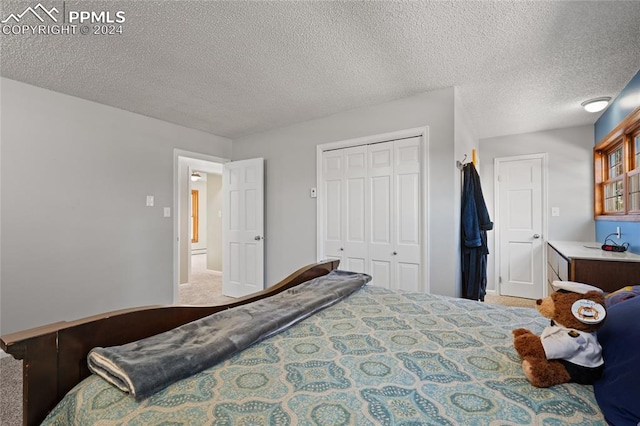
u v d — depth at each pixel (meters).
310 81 2.56
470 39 1.95
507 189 4.09
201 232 9.34
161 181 3.54
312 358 1.01
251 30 1.86
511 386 0.85
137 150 3.33
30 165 2.61
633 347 0.79
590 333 0.90
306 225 3.59
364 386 0.84
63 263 2.79
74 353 0.91
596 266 2.21
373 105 3.09
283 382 0.86
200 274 5.98
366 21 1.78
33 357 0.82
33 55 2.13
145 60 2.21
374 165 3.12
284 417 0.71
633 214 2.52
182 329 1.11
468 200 2.79
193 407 0.75
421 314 1.46
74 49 2.06
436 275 2.72
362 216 3.20
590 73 2.38
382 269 3.05
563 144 3.77
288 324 1.27
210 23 1.79
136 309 1.12
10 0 1.57
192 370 0.88
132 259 3.28
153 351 0.93
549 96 2.83
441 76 2.46
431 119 2.77
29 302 2.59
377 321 1.36
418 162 2.87
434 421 0.70
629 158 2.71
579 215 3.67
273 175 3.90
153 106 3.13
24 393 0.80
